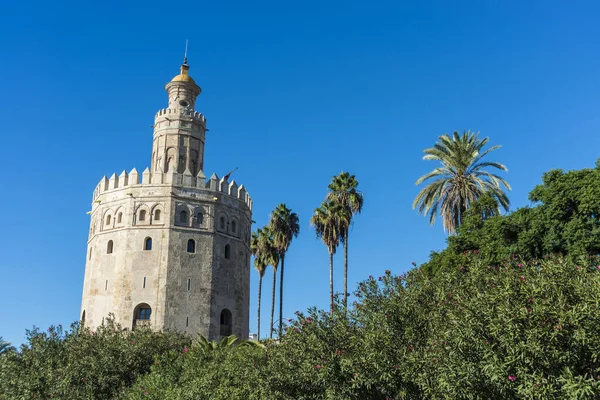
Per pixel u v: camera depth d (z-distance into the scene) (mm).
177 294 59188
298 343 20500
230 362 26031
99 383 32781
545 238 28359
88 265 65312
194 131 69500
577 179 28156
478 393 14211
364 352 18297
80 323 39062
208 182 65062
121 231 61656
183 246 60969
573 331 13023
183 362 31141
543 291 14266
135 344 35531
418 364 16438
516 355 13234
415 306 19031
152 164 69062
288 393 20453
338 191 48469
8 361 36062
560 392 12656
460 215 41844
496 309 14414
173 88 71500
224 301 62094
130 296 58812
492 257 30109
